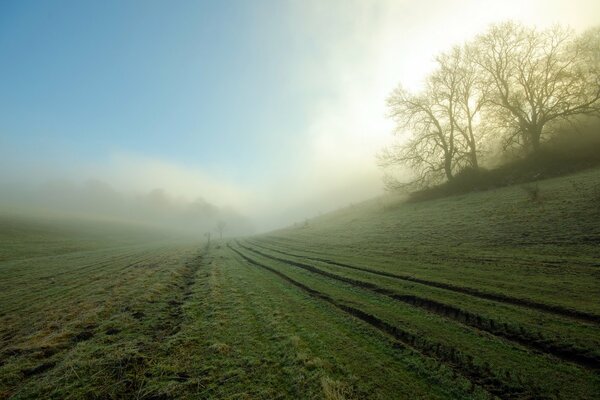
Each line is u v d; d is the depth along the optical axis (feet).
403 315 29.71
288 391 18.17
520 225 58.08
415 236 74.28
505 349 21.21
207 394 18.30
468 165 129.80
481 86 119.44
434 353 21.85
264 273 61.77
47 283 63.62
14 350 27.17
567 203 60.95
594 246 39.88
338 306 34.88
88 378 20.83
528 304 28.07
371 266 53.93
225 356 23.27
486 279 36.76
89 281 63.72
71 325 32.55
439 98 133.90
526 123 109.70
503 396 16.43
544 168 97.76
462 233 64.69
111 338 28.02
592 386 16.44
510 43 111.55
